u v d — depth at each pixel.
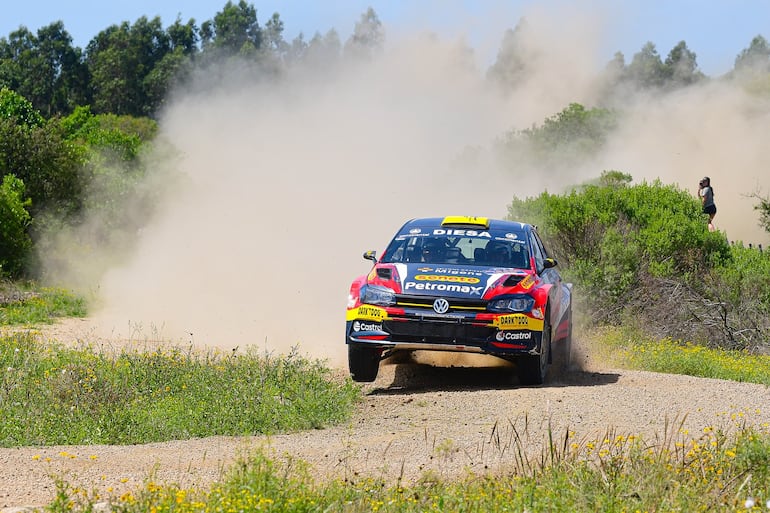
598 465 18.25
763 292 49.62
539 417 22.92
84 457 19.88
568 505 15.88
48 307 47.53
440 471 18.61
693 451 18.48
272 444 21.52
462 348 27.89
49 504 15.89
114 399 25.59
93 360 30.14
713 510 15.58
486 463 19.28
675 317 47.69
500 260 30.00
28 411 23.80
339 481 17.27
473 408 24.75
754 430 20.47
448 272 28.92
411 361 34.22
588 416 23.02
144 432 22.84
